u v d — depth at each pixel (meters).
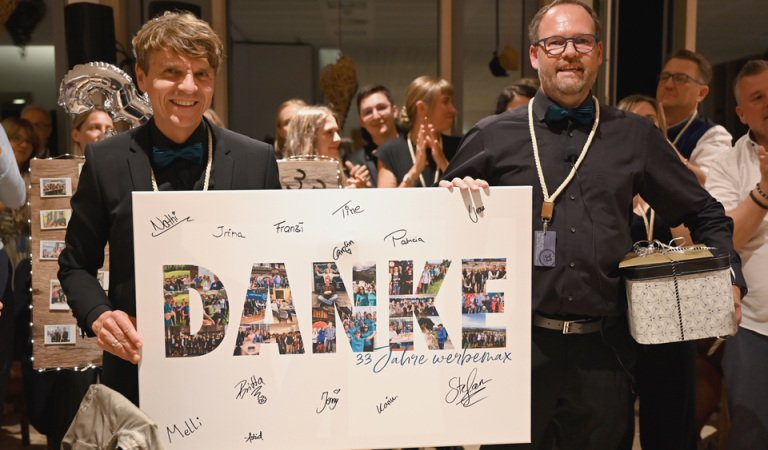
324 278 1.54
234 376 1.52
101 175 1.56
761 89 2.30
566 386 1.75
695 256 1.63
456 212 1.57
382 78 5.12
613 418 1.77
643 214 2.34
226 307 1.52
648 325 1.63
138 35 1.53
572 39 1.72
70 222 1.60
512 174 1.79
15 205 2.27
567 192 1.75
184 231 1.50
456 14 4.40
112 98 2.35
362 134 3.76
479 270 1.58
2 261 2.43
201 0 4.31
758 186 2.13
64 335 2.23
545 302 1.72
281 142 3.44
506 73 4.34
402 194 1.55
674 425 2.33
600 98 3.68
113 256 1.57
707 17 4.13
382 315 1.56
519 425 1.61
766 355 2.30
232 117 4.77
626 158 1.77
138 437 1.35
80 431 1.49
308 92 4.85
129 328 1.46
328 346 1.55
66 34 3.75
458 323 1.58
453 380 1.59
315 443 1.55
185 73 1.50
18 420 3.57
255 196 1.51
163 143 1.59
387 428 1.57
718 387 2.94
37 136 3.49
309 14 4.73
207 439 1.52
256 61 4.77
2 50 4.16
